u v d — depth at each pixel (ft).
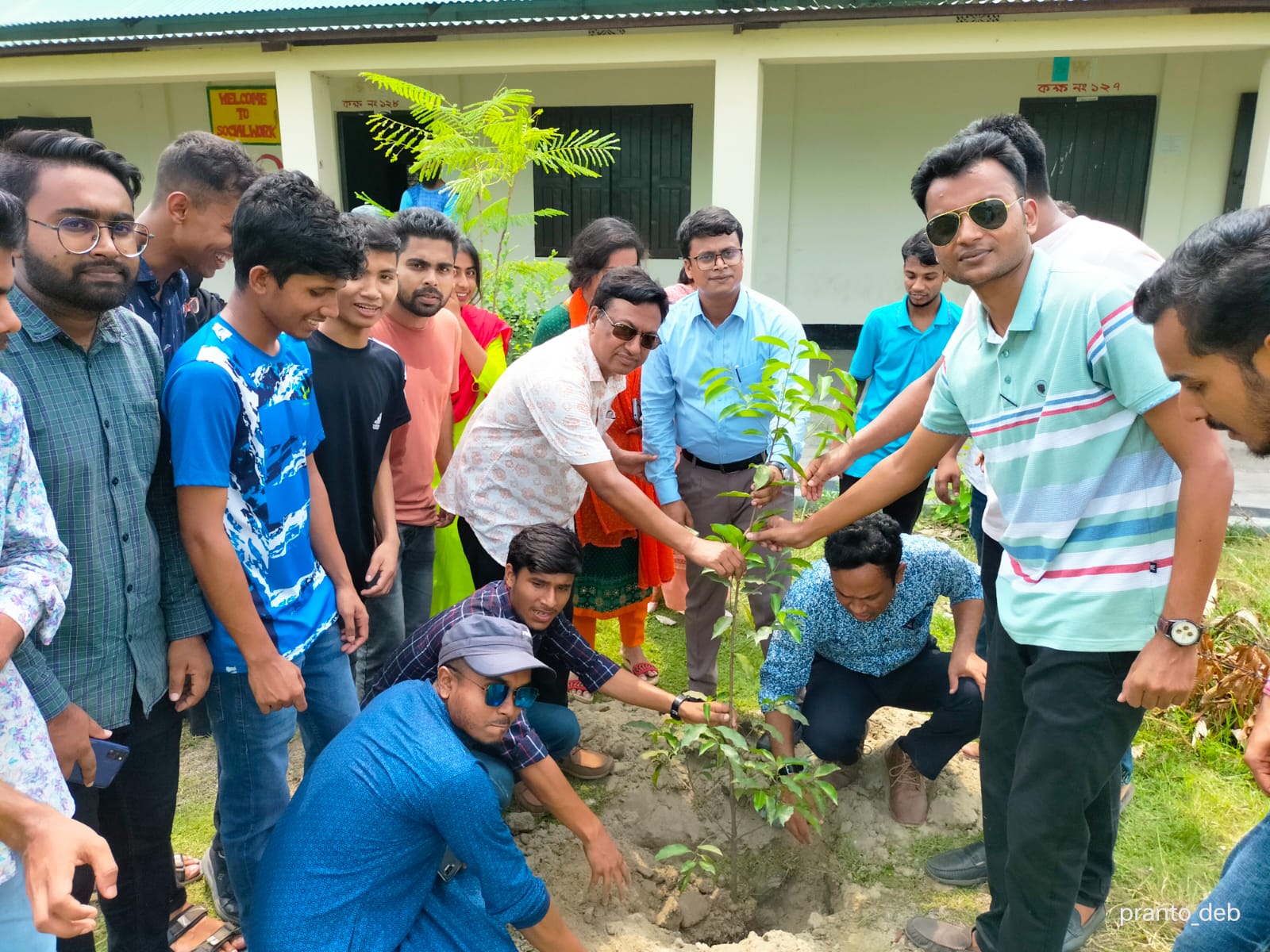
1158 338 5.49
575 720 10.41
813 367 31.78
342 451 9.41
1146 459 6.78
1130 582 6.79
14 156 5.99
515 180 33.50
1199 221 30.30
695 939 9.93
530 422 9.92
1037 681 7.20
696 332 11.59
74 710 6.18
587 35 25.09
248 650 7.13
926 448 8.58
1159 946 8.79
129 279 6.33
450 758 6.88
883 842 10.39
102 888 4.75
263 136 33.94
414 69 26.32
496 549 10.37
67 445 6.35
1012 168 6.79
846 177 32.81
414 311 10.94
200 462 6.77
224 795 7.88
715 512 12.05
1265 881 6.02
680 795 11.23
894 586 9.58
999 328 7.20
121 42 26.37
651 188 33.17
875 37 23.67
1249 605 14.55
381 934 7.04
